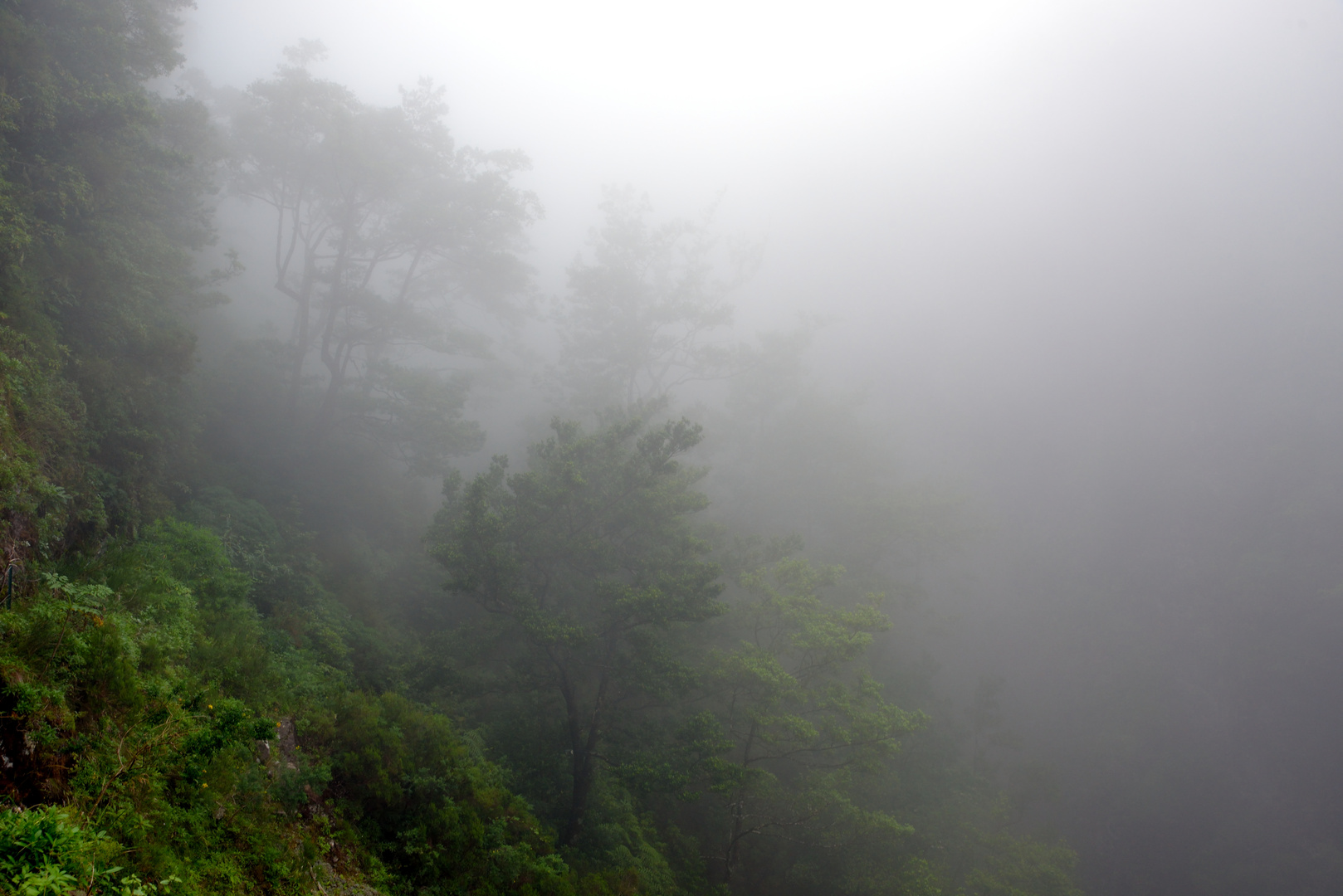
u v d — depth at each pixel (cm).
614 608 1547
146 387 1405
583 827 1464
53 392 956
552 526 1656
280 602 1309
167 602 747
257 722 529
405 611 2075
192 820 483
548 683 1644
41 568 659
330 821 712
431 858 789
